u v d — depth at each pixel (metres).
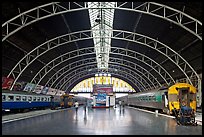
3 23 27.42
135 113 41.94
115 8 28.16
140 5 28.00
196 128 19.56
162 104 35.94
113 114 38.53
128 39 39.34
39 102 49.09
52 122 24.25
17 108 38.12
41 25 31.92
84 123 23.11
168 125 21.61
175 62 42.09
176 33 32.84
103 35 42.16
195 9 26.00
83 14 31.66
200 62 37.47
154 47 41.94
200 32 30.11
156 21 31.27
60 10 29.69
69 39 39.81
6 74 40.62
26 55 38.97
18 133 16.12
